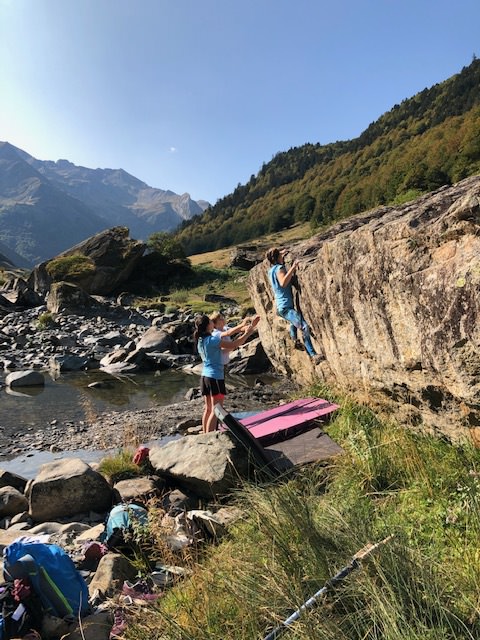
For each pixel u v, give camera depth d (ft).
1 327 79.36
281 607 9.87
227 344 23.66
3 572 12.78
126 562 14.42
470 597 9.39
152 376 53.88
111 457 24.41
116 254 118.93
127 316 88.43
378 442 17.75
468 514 11.96
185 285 134.72
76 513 19.66
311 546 11.01
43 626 11.59
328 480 16.81
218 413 19.57
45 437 32.73
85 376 53.42
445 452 15.99
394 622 8.42
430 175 250.37
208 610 10.75
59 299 88.84
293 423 21.83
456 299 13.70
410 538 11.88
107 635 11.51
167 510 18.34
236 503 16.75
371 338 19.21
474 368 13.70
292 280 26.73
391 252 16.75
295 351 31.76
